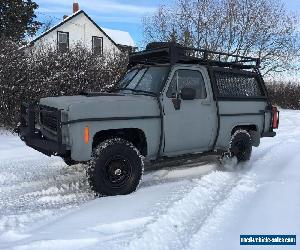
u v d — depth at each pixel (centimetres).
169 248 377
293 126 1504
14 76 1056
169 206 485
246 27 2195
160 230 414
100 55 1312
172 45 618
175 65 627
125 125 559
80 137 521
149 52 657
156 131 595
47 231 420
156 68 644
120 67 1272
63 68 1152
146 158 600
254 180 634
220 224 437
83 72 1168
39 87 1091
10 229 431
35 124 595
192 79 648
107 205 505
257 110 761
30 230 430
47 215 480
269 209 485
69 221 449
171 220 443
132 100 571
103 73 1237
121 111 556
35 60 1112
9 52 1069
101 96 591
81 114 521
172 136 613
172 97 615
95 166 541
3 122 1077
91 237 400
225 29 2144
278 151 928
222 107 686
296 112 2434
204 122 655
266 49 2294
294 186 587
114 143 555
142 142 595
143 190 581
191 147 650
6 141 957
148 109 584
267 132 790
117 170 556
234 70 728
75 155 524
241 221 446
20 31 2650
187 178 662
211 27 2111
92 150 548
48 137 570
